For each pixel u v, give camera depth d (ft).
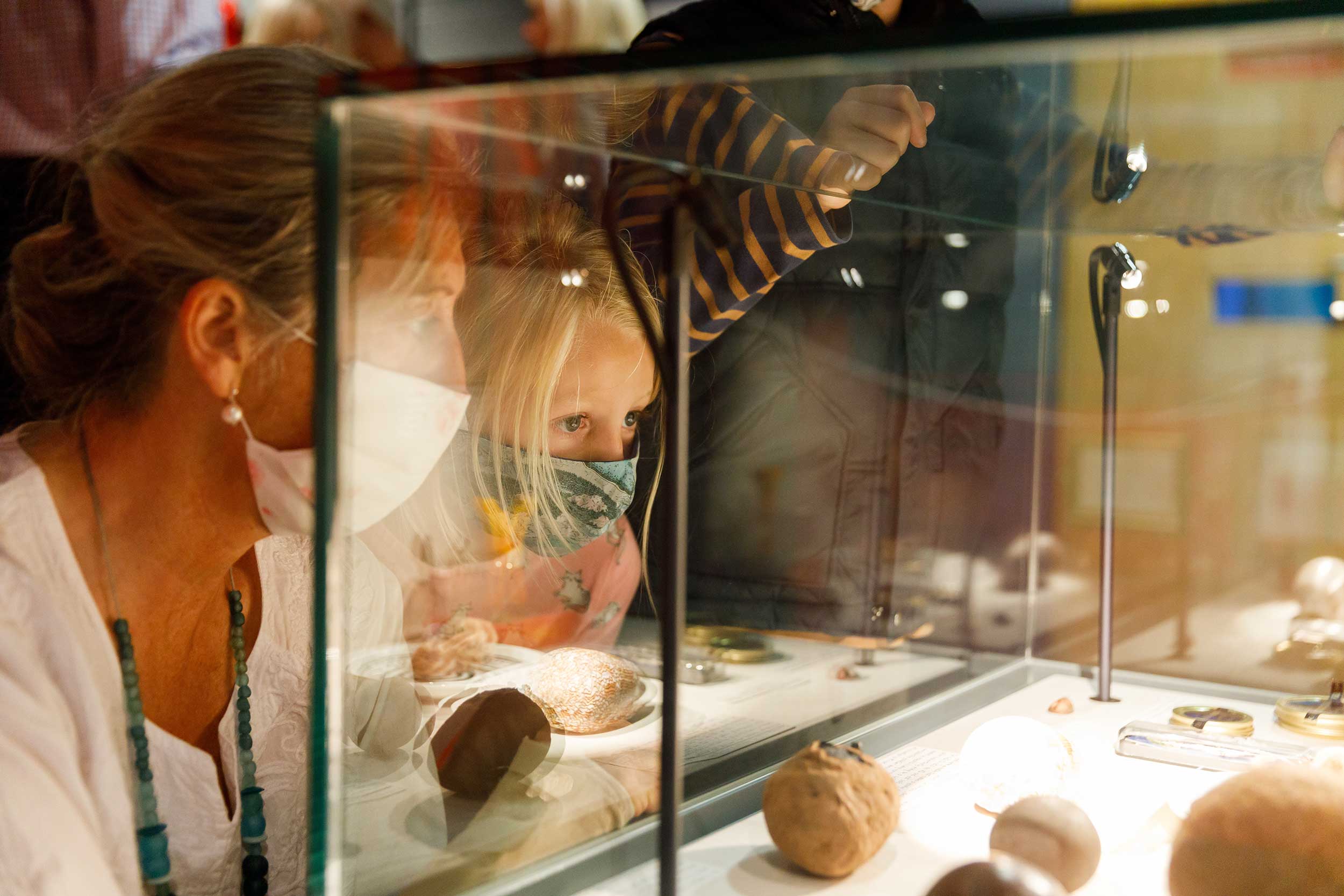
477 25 4.99
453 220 1.73
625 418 2.07
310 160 1.87
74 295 2.15
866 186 2.22
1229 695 2.40
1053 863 1.47
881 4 2.70
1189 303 2.64
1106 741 1.92
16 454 2.25
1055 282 2.85
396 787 1.81
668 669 1.62
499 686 1.90
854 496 2.59
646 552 2.04
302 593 2.74
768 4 2.53
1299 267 2.49
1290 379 2.52
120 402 2.18
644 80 1.45
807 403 2.56
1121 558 2.67
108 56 4.18
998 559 2.77
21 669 1.93
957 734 2.00
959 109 2.00
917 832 1.55
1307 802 1.39
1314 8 1.25
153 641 2.33
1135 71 1.65
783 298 2.57
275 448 1.98
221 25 4.82
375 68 1.46
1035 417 2.77
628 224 1.71
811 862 1.48
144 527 2.23
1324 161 2.16
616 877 1.63
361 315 1.47
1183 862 1.42
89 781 1.99
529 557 2.04
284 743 2.69
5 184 3.01
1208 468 2.55
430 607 2.01
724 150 1.73
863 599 2.49
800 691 2.13
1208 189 2.39
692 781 1.71
